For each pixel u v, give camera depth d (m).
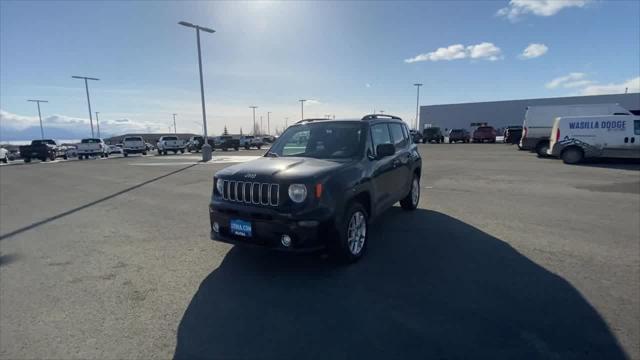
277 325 3.12
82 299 3.67
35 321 3.25
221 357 2.70
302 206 3.88
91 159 31.28
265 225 3.94
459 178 12.11
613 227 5.97
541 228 5.94
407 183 6.79
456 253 4.79
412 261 4.52
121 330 3.09
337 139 5.21
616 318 3.13
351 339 2.88
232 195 4.27
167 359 2.69
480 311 3.28
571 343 2.78
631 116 14.84
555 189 9.73
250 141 53.84
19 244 5.58
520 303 3.42
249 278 4.11
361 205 4.63
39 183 13.47
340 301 3.52
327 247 4.05
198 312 3.37
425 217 6.74
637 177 11.66
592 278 3.96
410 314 3.25
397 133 6.59
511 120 59.84
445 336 2.90
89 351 2.79
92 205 8.68
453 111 65.25
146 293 3.79
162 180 13.38
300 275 4.16
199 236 5.89
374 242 5.27
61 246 5.45
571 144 15.91
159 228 6.43
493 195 8.98
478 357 2.63
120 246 5.40
